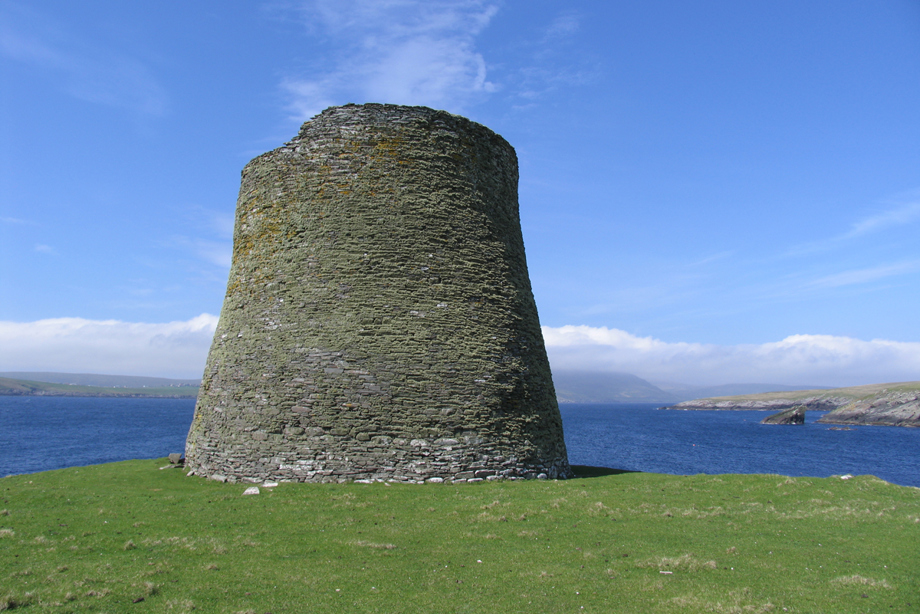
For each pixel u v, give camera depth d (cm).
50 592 870
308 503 1448
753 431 10906
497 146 2189
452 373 1805
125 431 8606
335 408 1739
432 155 2000
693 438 8812
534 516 1356
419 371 1780
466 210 2014
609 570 1011
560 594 912
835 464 5497
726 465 5156
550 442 2000
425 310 1847
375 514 1362
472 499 1495
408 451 1709
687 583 951
